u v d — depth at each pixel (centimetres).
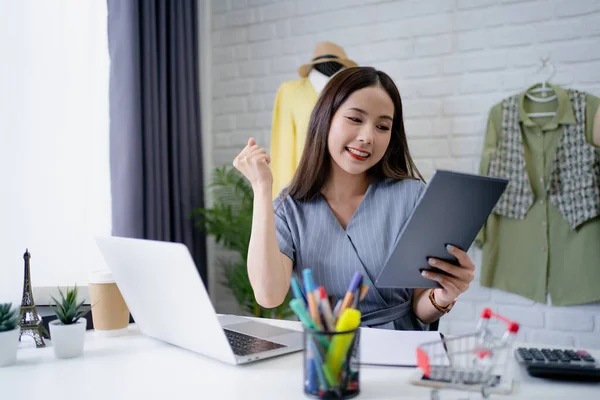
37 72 199
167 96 259
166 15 258
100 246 116
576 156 221
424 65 252
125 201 225
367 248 134
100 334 123
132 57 227
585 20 225
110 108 225
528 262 230
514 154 231
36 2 199
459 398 79
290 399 80
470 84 244
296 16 279
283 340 111
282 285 123
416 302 135
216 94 302
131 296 116
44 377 94
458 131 247
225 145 300
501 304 240
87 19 219
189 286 95
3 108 187
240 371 94
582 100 221
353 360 80
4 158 187
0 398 83
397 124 142
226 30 299
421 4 252
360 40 264
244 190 271
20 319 117
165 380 90
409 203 138
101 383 90
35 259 196
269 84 288
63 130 208
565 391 81
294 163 243
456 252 104
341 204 142
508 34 238
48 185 202
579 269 221
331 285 134
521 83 236
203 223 271
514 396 79
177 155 260
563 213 222
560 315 230
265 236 121
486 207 102
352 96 131
